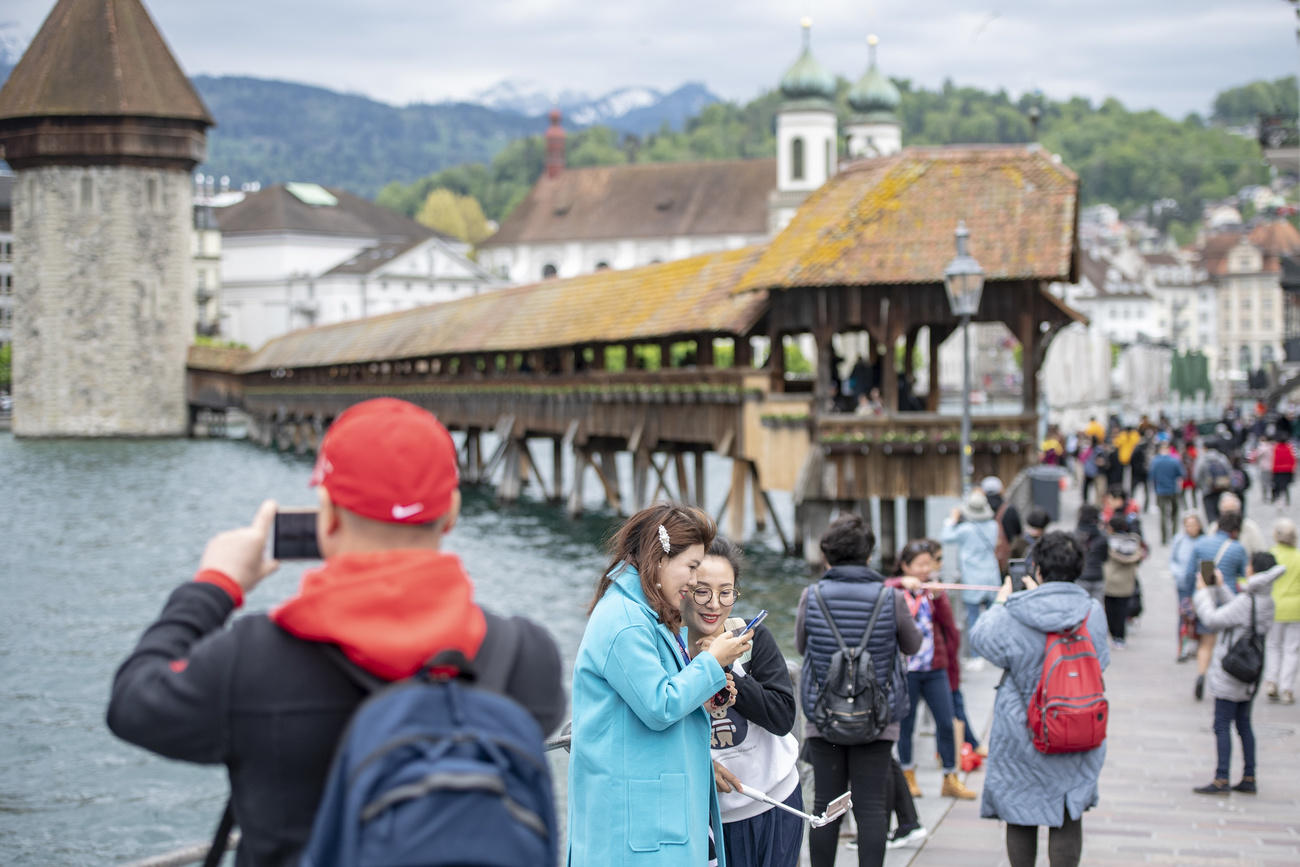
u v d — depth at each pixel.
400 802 2.36
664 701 4.57
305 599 2.65
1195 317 170.62
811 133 118.19
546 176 141.38
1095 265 159.00
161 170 87.94
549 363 45.84
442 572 2.74
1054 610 6.59
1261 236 168.38
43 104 85.19
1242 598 9.39
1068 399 37.94
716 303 30.38
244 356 84.38
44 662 22.14
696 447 38.66
